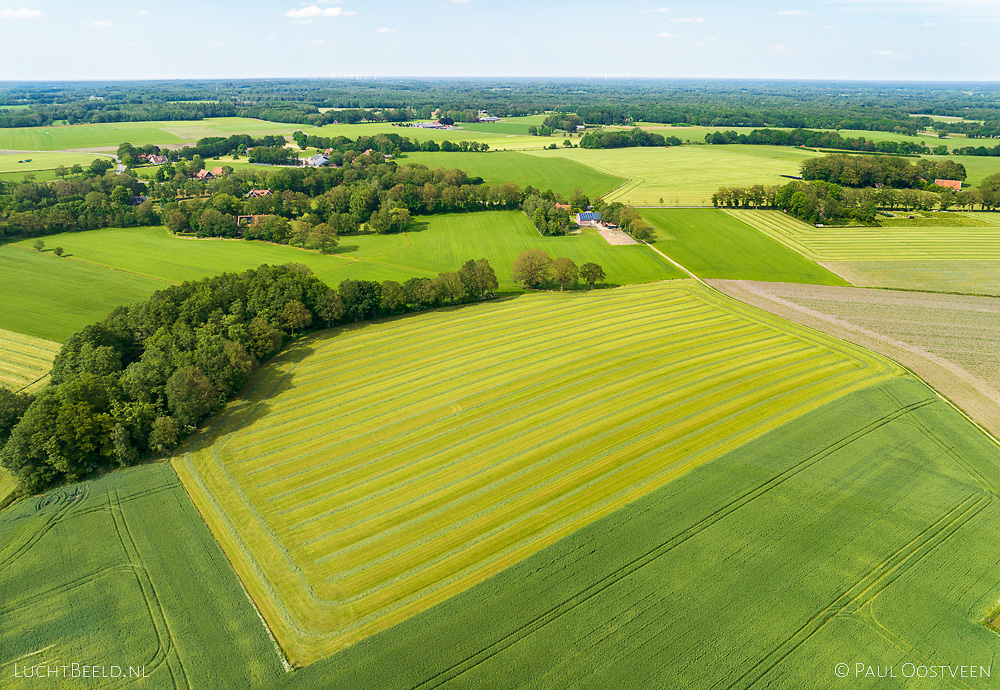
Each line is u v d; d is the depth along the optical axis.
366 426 63.28
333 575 43.47
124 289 105.38
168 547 46.06
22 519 48.88
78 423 53.78
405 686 34.91
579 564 43.78
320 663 36.50
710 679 35.00
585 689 34.50
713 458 56.72
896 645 36.88
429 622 39.19
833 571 42.56
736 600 40.31
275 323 81.25
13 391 69.94
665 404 67.06
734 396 68.50
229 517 49.53
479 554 45.22
